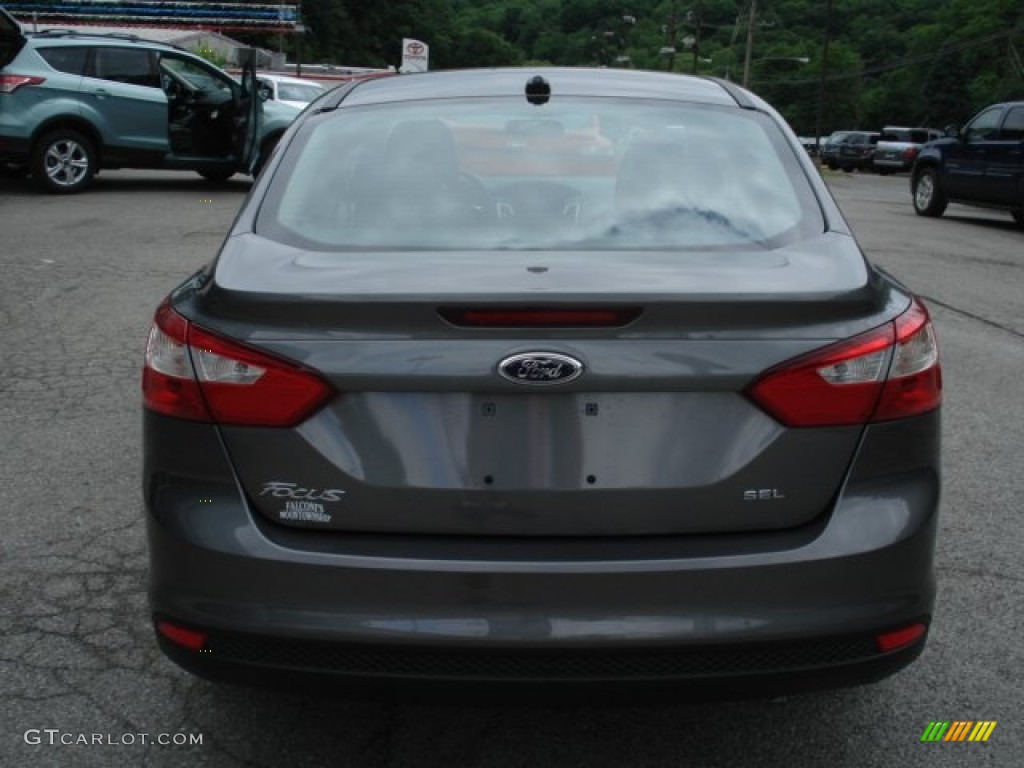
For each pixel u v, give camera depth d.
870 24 105.56
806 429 2.47
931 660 3.42
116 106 14.30
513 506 2.44
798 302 2.46
